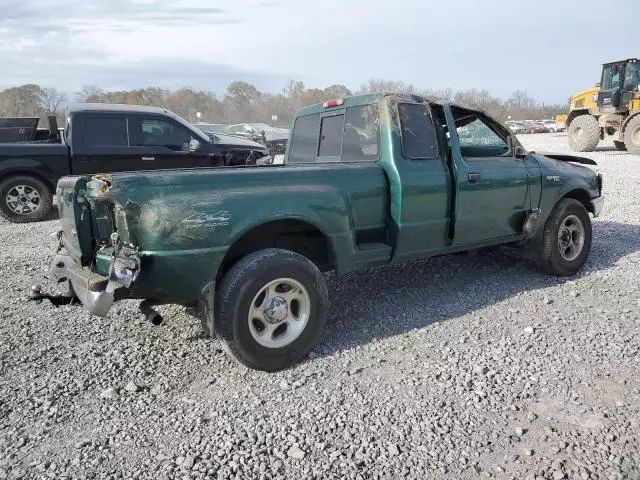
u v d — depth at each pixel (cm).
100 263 341
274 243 403
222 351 394
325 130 503
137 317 461
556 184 535
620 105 1727
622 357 363
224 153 987
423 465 259
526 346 385
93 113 913
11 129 1062
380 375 351
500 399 316
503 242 512
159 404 322
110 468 263
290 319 368
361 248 414
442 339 404
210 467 261
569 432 281
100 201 333
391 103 430
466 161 467
